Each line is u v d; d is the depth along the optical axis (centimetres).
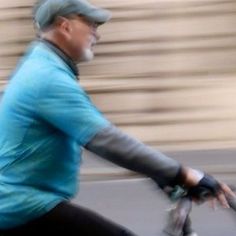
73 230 371
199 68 1264
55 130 366
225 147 1045
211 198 364
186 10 1284
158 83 1206
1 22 1262
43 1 379
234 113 1141
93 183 802
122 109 1163
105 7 1261
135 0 1268
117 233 375
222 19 1288
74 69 380
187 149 1039
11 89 373
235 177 874
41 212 367
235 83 1218
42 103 361
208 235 654
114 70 1234
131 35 1262
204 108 1160
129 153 351
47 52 373
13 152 367
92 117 358
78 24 375
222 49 1280
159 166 352
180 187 362
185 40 1279
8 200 367
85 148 363
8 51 1247
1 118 374
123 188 786
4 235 374
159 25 1277
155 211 722
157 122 1141
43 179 368
